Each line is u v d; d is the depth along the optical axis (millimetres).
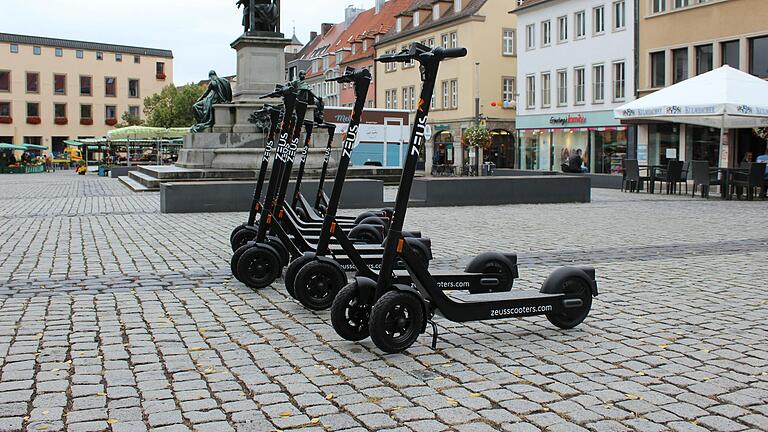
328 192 19109
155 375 5375
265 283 8484
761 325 6840
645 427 4375
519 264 10328
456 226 15336
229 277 9242
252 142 27234
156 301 7863
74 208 19766
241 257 8406
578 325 6836
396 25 71250
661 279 9172
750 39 35969
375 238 10141
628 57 43688
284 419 4520
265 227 8727
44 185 34438
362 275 7379
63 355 5867
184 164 28094
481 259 7520
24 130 88938
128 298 8016
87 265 10133
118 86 95250
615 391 5016
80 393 4980
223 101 28828
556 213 18500
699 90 22859
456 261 10648
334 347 6113
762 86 22875
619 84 44938
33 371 5457
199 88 84250
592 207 20453
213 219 16406
